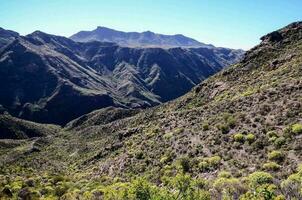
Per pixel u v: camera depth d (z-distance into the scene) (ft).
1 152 387.75
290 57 237.25
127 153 186.19
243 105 165.48
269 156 111.55
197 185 88.74
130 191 80.33
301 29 289.94
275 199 77.20
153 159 159.84
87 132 426.10
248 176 100.89
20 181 181.16
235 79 262.67
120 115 534.78
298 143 112.06
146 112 367.25
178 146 155.74
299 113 130.21
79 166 233.96
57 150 356.59
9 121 551.59
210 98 260.21
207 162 126.31
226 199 84.17
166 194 76.54
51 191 155.33
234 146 129.70
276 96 155.12
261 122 137.08
